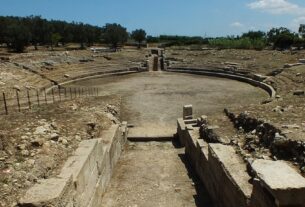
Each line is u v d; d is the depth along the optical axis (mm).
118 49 89438
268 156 11797
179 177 16594
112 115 23234
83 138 15766
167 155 20531
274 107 18734
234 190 10594
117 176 17016
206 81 53281
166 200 13953
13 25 73750
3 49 76938
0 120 16828
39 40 85375
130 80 56219
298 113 16234
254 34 104938
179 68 67688
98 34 105438
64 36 95750
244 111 17750
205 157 14812
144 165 18672
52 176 10961
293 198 7379
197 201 13797
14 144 12820
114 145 18031
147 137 24625
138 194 14648
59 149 13352
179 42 104688
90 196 12430
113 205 13641
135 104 36969
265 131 13500
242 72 55156
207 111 32500
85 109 21766
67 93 41625
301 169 10102
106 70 63156
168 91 44875
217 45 92938
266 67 55250
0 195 9445
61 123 17000
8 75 42594
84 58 68750
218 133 16328
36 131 14594
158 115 31969
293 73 43344
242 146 13805
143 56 77750
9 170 10820
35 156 12094
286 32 82875
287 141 11414
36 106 22875
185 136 20828
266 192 8016
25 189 9961
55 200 8758
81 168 11305
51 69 55531
